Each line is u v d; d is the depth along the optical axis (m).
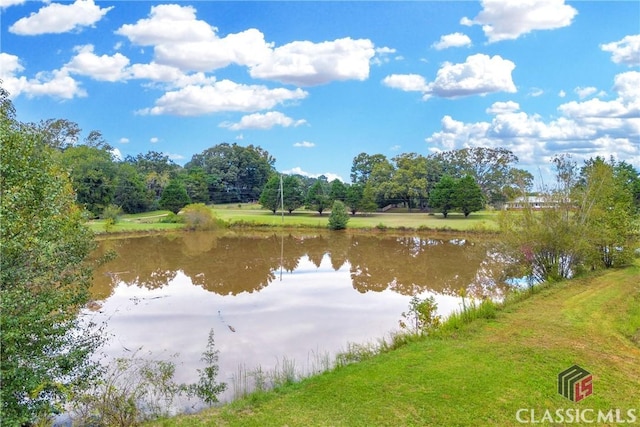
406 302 18.77
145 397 9.02
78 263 9.21
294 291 21.50
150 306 18.56
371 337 13.79
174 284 23.61
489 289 20.59
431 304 13.20
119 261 31.34
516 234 18.25
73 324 8.40
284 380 9.34
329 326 15.22
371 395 7.84
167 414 7.98
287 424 6.97
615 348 9.92
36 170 8.20
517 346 10.04
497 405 7.36
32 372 7.21
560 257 17.86
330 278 24.97
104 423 7.58
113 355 12.42
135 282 24.20
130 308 18.23
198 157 128.75
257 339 13.90
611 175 18.91
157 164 112.56
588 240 17.41
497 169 86.75
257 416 7.30
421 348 10.12
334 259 32.38
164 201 73.75
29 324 7.30
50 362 7.51
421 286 22.25
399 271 26.86
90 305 18.20
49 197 8.17
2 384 6.84
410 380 8.38
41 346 7.68
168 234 50.38
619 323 11.72
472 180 63.38
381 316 16.48
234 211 79.88
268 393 8.28
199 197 88.06
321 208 71.50
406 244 40.97
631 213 20.22
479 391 7.86
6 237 7.33
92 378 8.30
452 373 8.64
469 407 7.31
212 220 54.75
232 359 12.08
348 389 8.11
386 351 10.53
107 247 38.69
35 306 7.56
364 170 92.06
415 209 77.75
